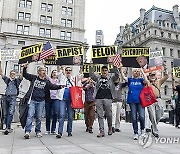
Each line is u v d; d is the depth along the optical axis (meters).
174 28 57.91
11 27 45.12
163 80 7.32
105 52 8.59
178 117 10.55
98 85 7.03
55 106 7.11
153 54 9.65
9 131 7.56
